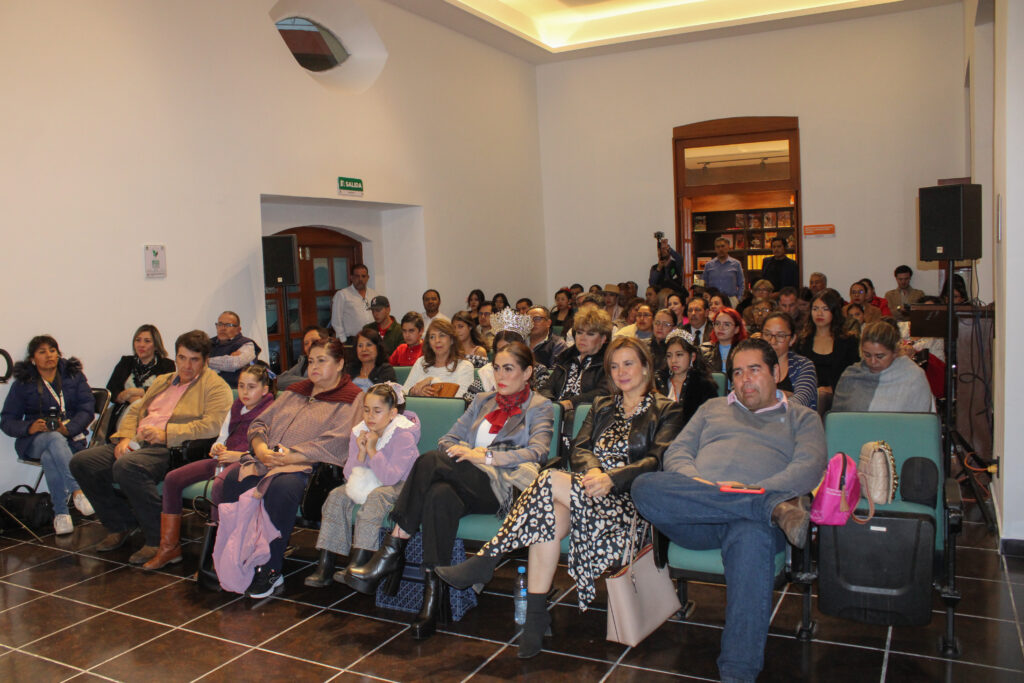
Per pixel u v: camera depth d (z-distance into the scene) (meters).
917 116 9.30
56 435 4.73
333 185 7.33
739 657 2.61
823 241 9.80
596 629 3.19
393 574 3.31
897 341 3.72
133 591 3.75
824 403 4.16
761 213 10.41
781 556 2.79
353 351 6.44
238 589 3.55
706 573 2.80
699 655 2.94
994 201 4.23
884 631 3.07
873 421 3.11
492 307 8.02
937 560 2.84
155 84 5.77
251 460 3.74
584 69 10.73
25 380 4.80
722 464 2.95
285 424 3.87
